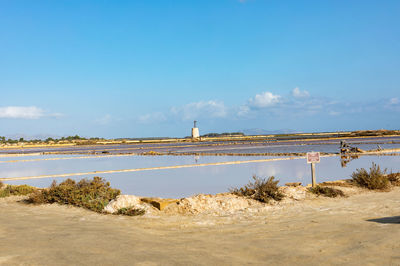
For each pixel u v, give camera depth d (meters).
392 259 4.46
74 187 10.50
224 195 10.79
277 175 17.27
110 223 7.63
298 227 6.80
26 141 163.50
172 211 8.95
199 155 36.47
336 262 4.49
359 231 6.08
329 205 9.45
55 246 5.26
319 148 43.00
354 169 19.02
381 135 109.62
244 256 4.87
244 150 42.66
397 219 6.95
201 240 5.89
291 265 4.43
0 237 5.89
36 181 18.20
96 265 4.31
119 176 18.67
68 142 149.88
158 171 20.41
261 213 8.65
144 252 4.95
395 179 13.43
